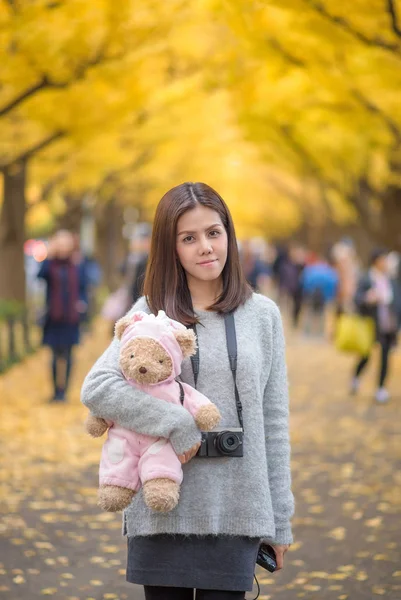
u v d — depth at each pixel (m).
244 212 60.16
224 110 20.84
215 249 3.41
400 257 24.75
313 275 27.16
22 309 19.98
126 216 45.66
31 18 11.30
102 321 30.58
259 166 39.12
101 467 3.29
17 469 8.95
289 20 11.05
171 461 3.20
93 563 6.08
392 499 7.80
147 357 3.17
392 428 11.44
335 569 5.96
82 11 11.48
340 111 14.59
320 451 10.00
